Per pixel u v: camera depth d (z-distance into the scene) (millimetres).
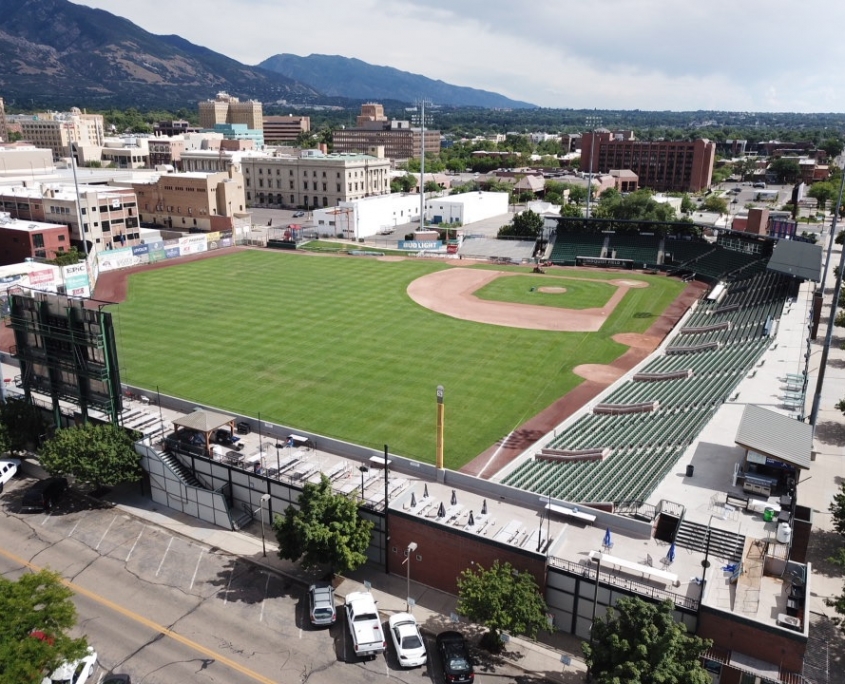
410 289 115562
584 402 69250
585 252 142375
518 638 38062
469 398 69688
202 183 179500
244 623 39219
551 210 199375
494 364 79750
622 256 139250
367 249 153250
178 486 50906
